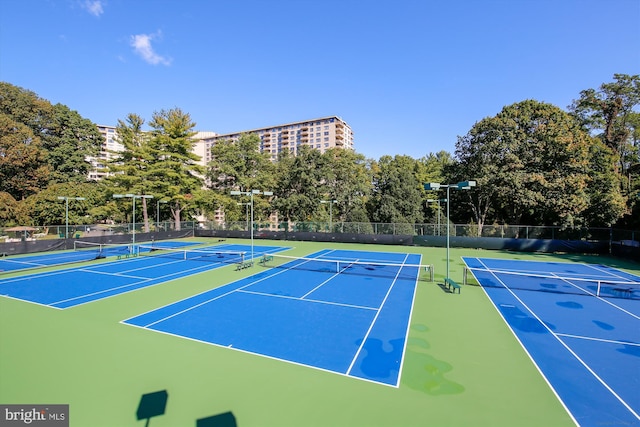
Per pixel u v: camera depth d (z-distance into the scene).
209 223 43.44
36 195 38.34
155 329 10.56
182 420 6.00
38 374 7.70
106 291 15.36
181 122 41.25
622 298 14.52
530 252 29.55
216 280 17.73
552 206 30.28
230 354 8.75
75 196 40.78
